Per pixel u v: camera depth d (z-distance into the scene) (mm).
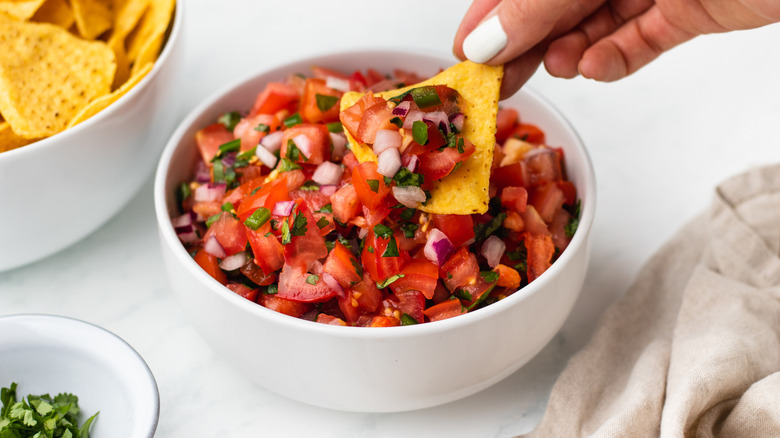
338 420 372
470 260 354
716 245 413
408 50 428
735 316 380
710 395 349
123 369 349
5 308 404
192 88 486
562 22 398
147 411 335
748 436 349
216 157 396
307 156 373
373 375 343
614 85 502
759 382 351
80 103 407
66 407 357
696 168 462
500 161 389
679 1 378
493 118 354
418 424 370
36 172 372
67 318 359
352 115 352
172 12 445
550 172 389
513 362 358
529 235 368
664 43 400
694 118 485
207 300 348
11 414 350
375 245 347
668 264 417
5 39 409
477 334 338
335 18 532
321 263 355
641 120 484
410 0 542
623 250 430
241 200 373
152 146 418
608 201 449
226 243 364
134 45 447
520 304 340
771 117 484
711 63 514
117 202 414
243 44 515
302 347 339
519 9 344
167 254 362
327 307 358
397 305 353
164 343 394
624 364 383
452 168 342
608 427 344
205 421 370
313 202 367
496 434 366
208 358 390
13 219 381
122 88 390
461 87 360
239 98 420
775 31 529
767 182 426
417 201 345
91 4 437
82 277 416
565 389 369
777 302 391
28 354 361
